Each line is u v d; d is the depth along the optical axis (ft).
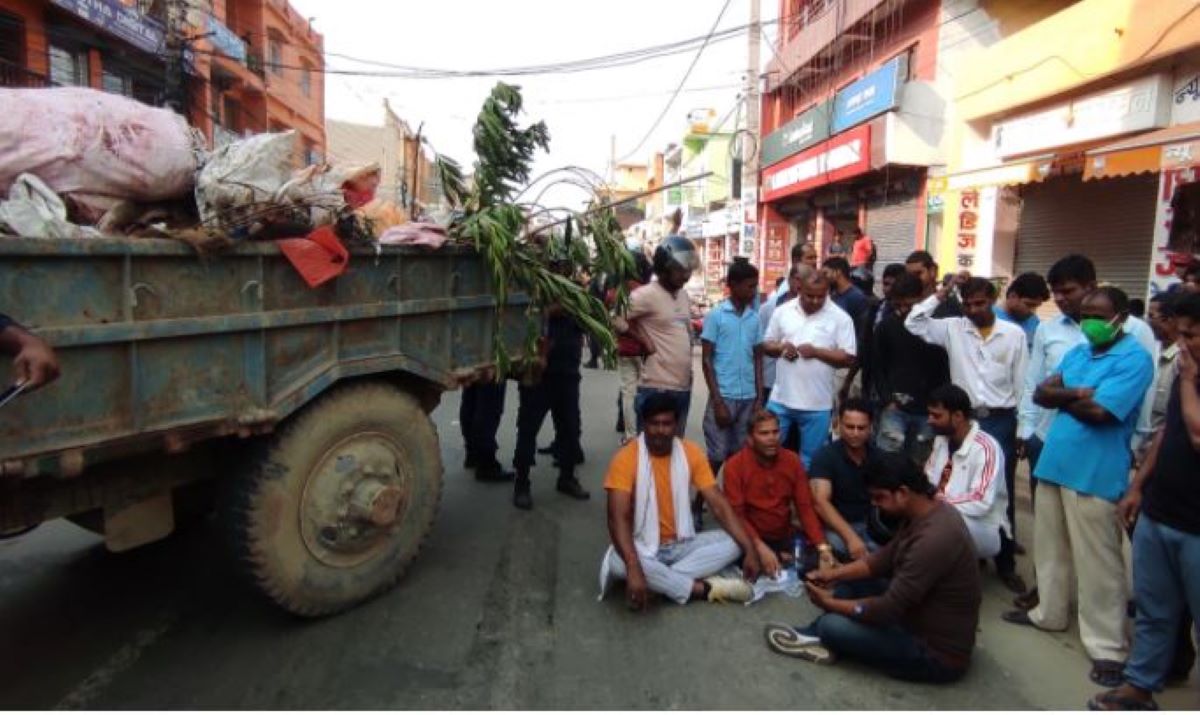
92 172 9.42
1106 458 10.85
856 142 49.49
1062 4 38.81
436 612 12.26
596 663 10.89
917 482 10.37
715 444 17.03
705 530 16.26
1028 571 14.61
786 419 16.69
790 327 16.42
